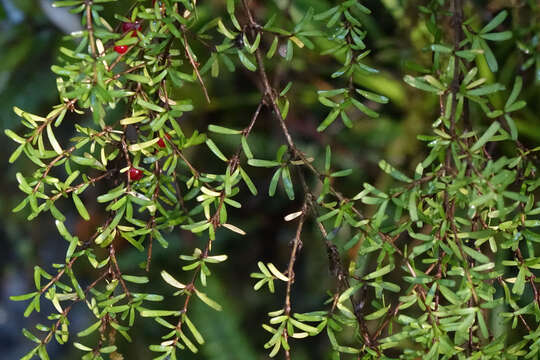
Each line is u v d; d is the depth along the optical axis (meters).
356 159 1.04
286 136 0.71
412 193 0.68
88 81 0.68
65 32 1.13
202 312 1.08
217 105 1.09
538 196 0.85
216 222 0.70
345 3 0.71
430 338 0.69
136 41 0.69
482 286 0.69
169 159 0.70
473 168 0.68
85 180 0.70
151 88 0.72
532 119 0.88
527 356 0.70
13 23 1.12
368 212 0.99
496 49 0.86
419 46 0.89
